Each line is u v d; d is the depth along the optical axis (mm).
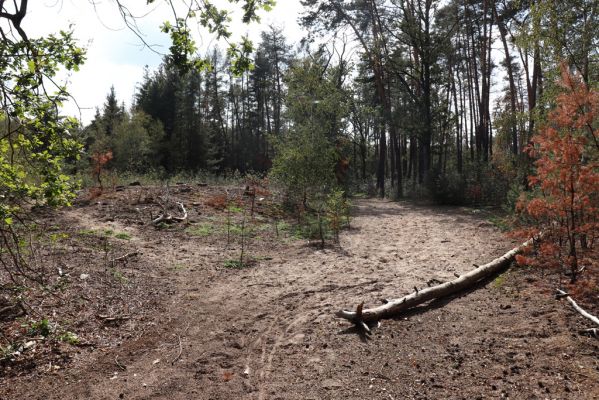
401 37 24953
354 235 11477
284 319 5656
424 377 3947
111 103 42938
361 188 29391
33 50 3498
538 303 5387
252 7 4500
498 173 17984
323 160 15258
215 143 43250
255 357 4594
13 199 3840
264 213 14023
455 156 40969
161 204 12852
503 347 4363
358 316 5191
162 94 41562
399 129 24672
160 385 3980
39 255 6965
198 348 4789
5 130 3654
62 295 5676
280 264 8547
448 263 7898
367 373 4105
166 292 6578
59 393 3793
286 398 3760
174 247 9305
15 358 4223
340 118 17844
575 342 4270
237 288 6973
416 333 4934
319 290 6781
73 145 3811
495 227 11281
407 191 25141
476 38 28016
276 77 41281
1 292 5328
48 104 3545
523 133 13906
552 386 3588
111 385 3961
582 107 5711
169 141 38812
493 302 5664
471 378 3854
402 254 9008
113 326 5207
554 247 6008
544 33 9570
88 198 12758
